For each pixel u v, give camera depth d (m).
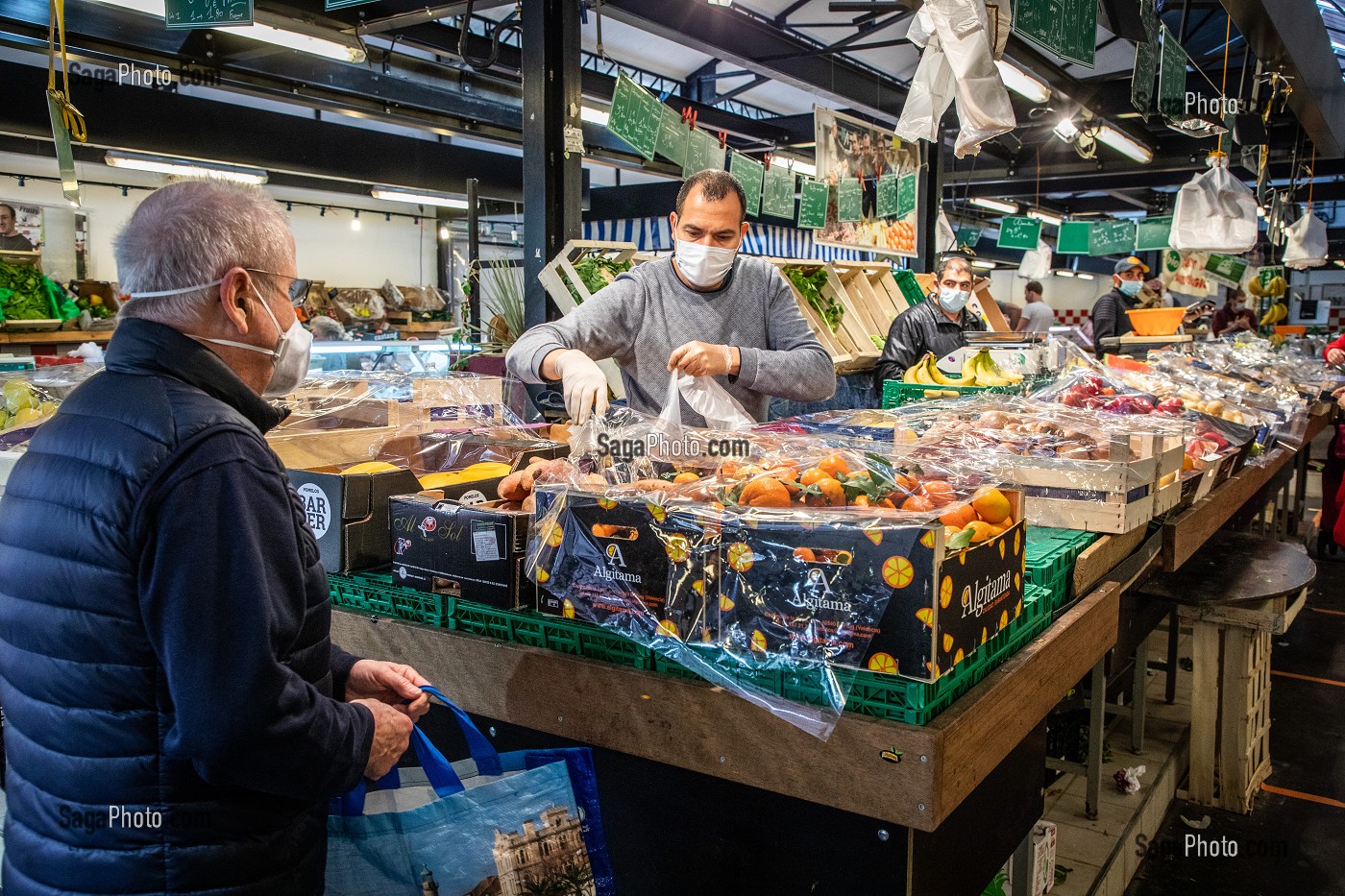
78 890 1.10
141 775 1.08
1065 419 2.75
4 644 1.14
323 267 10.09
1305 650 4.71
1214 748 3.17
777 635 1.34
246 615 1.04
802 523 1.33
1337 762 3.52
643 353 2.45
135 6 4.21
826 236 5.22
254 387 1.23
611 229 8.52
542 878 1.36
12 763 1.16
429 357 4.47
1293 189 9.16
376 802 1.39
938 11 3.00
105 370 1.14
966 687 1.41
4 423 2.32
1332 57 7.10
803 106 9.16
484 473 2.06
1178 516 2.82
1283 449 4.54
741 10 5.79
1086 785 2.97
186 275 1.12
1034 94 5.61
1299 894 2.68
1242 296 12.67
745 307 2.50
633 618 1.47
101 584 1.05
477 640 1.65
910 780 1.25
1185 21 5.04
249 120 6.14
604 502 1.49
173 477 1.03
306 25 3.94
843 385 5.30
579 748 1.39
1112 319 7.32
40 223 6.34
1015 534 1.54
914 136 3.32
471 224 5.15
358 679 1.43
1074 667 1.80
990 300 6.82
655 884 1.57
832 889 1.38
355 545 1.83
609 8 4.84
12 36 4.27
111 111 5.41
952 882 1.44
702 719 1.42
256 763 1.05
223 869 1.11
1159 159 9.16
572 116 3.76
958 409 2.88
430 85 6.04
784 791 1.36
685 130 4.11
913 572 1.25
